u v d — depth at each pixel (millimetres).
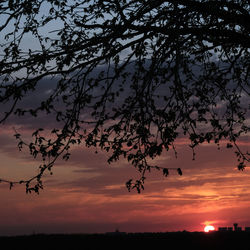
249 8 10281
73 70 8195
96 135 8469
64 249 9102
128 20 8344
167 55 8422
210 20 9188
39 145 8180
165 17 8766
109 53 8273
